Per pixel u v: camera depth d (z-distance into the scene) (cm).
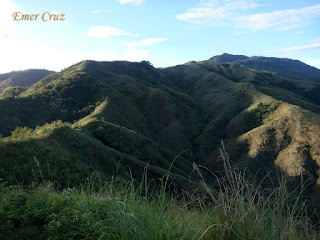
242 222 256
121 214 307
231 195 265
